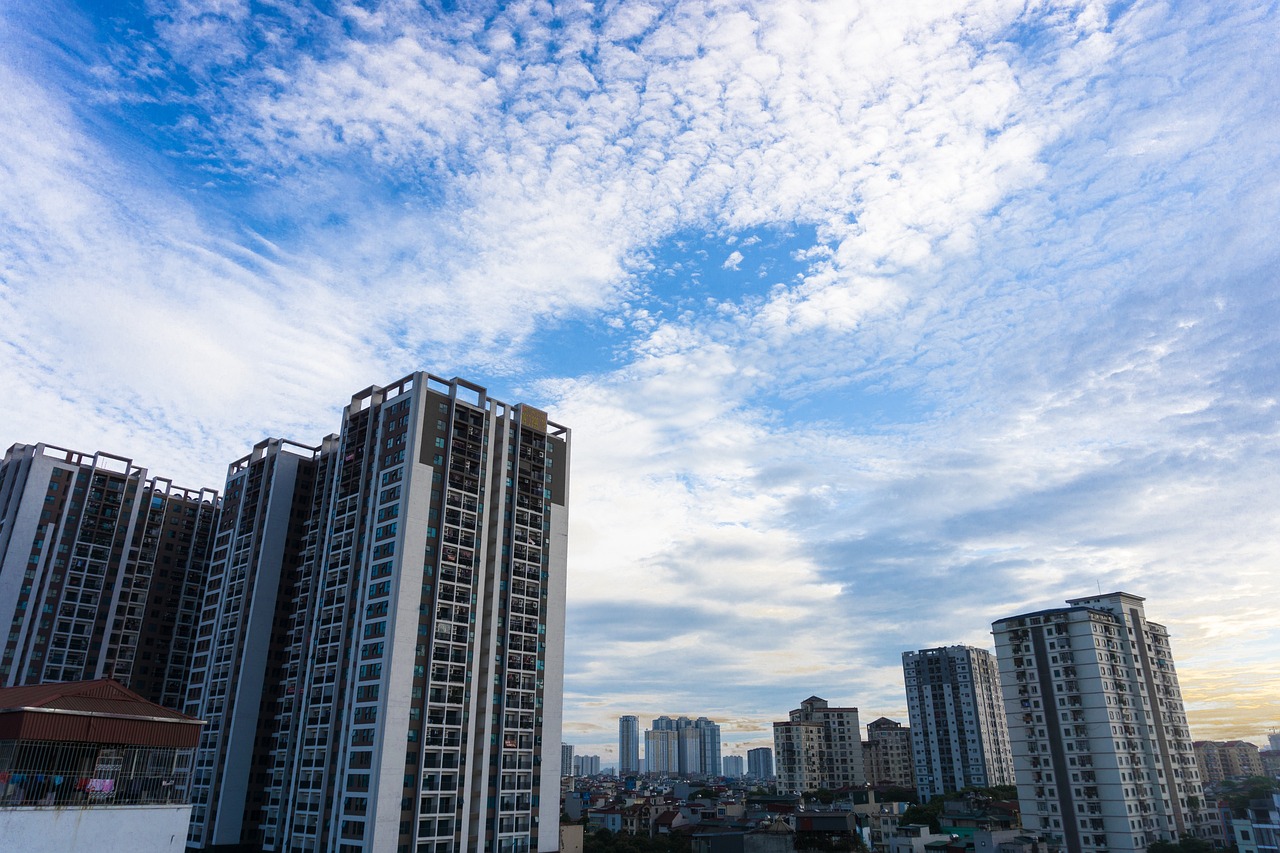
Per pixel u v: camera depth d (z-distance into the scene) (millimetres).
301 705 125125
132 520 165125
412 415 125375
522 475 138500
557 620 135250
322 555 136750
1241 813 137625
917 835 142250
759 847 127875
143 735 53375
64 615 152250
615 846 149250
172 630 168125
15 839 46156
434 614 116312
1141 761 142750
